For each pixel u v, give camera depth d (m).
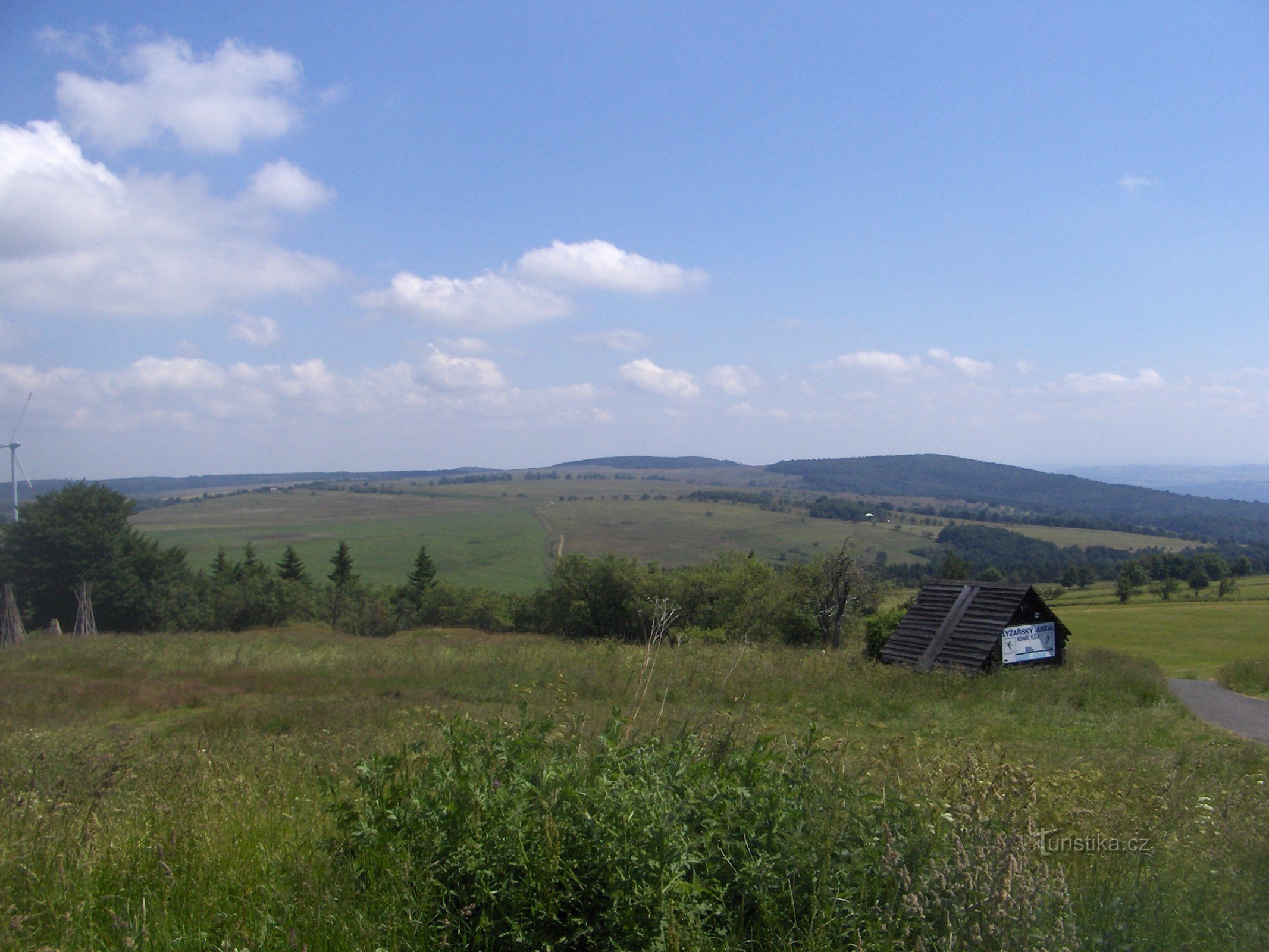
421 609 73.25
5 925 3.27
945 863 3.34
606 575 52.44
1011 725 13.96
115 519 62.62
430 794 3.91
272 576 72.44
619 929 3.20
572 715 5.86
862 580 42.66
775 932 3.25
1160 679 18.39
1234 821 4.88
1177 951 3.32
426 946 3.22
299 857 3.94
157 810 5.02
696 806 3.67
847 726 13.26
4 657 22.95
